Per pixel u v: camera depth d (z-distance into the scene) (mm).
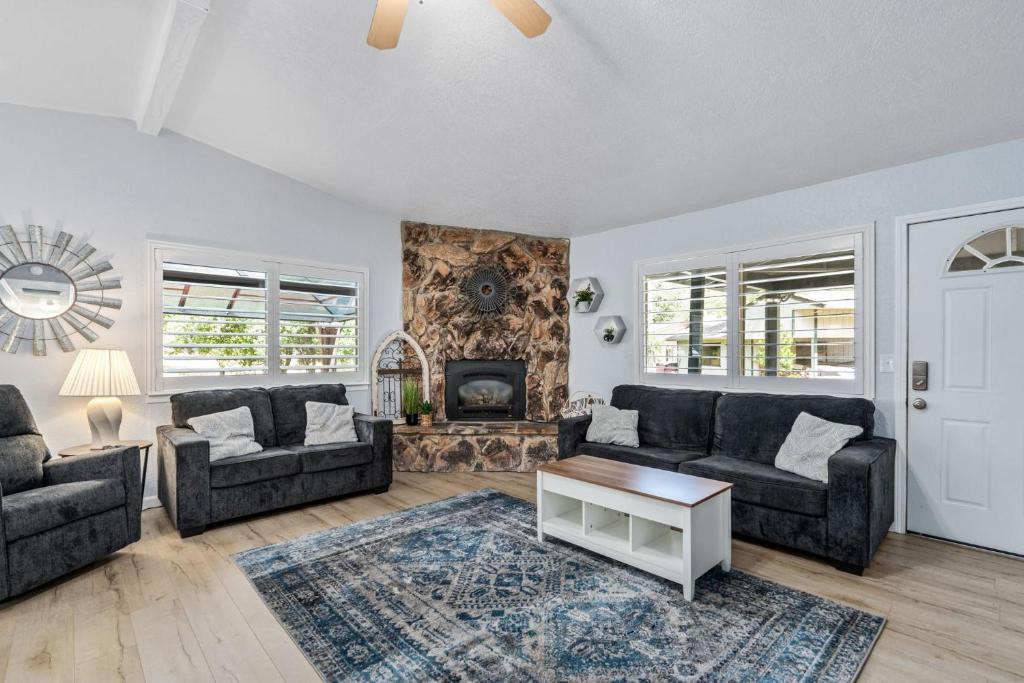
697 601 2383
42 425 3420
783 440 3422
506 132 3506
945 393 3146
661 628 2150
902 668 1891
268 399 4125
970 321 3059
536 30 1955
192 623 2205
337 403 4449
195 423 3553
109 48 2998
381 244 5078
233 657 1967
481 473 4738
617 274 4945
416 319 5176
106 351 3328
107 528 2787
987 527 3012
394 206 4930
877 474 2793
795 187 3727
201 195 4066
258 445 3713
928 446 3209
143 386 3793
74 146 3562
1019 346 2898
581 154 3678
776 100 2809
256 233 4332
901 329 3291
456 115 3371
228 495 3369
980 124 2791
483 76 2957
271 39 2896
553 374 5277
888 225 3346
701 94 2854
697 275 4324
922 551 2984
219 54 3068
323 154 4102
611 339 4875
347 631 2137
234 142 4047
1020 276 2891
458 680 1824
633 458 3730
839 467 2717
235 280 4234
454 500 3896
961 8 2104
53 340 3469
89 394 3215
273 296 4398
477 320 5250
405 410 4984
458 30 2637
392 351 5164
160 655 1979
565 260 5359
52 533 2516
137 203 3787
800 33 2342
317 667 1898
